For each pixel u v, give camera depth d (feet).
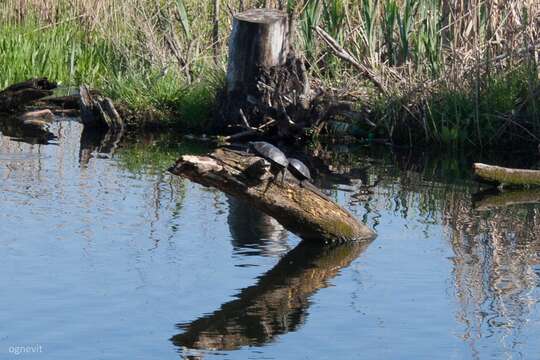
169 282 40.57
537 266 43.70
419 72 81.82
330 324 36.04
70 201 54.70
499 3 81.05
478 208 55.88
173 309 37.35
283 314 36.99
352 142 79.36
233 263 43.60
